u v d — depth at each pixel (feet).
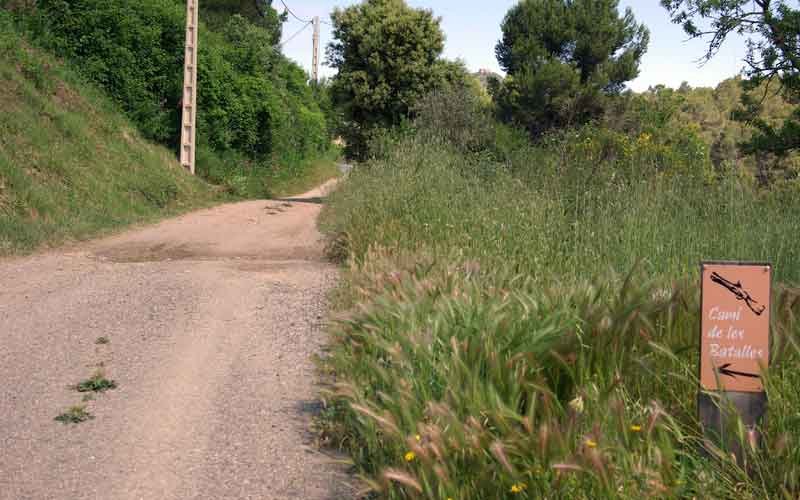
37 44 71.77
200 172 89.10
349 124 104.63
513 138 54.24
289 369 18.47
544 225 21.52
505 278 18.37
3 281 30.32
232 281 30.91
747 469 9.63
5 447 13.62
